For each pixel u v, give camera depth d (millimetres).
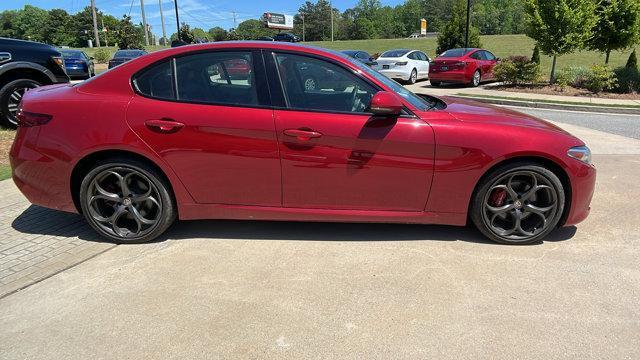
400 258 3621
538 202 3818
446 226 4215
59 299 3092
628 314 2910
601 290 3176
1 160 6141
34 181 3811
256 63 3674
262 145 3602
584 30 15312
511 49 34969
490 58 18859
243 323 2838
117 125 3621
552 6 15062
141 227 3842
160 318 2889
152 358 2547
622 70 16234
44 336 2730
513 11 96750
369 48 47656
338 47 49938
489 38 46875
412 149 3586
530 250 3766
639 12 15477
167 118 3604
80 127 3645
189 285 3252
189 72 3701
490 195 3760
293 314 2924
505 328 2777
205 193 3750
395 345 2635
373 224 4246
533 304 3016
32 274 3398
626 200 4934
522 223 3873
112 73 3758
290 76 3672
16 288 3215
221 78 3688
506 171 3666
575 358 2525
